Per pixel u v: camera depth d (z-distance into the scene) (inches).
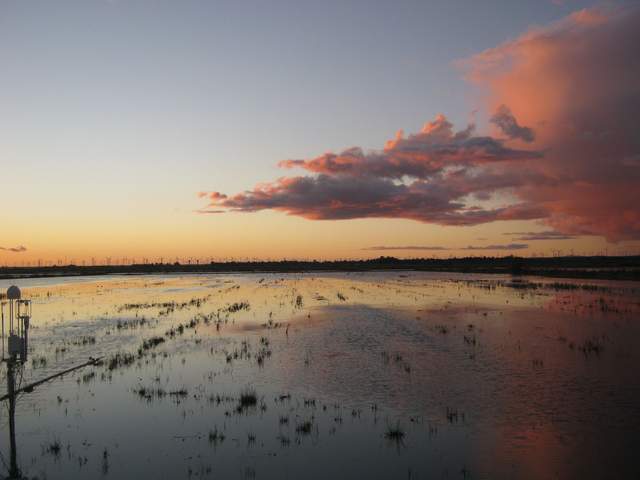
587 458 427.2
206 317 1443.2
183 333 1146.7
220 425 532.1
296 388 664.4
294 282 3496.6
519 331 1083.3
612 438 467.2
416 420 531.5
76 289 2945.4
